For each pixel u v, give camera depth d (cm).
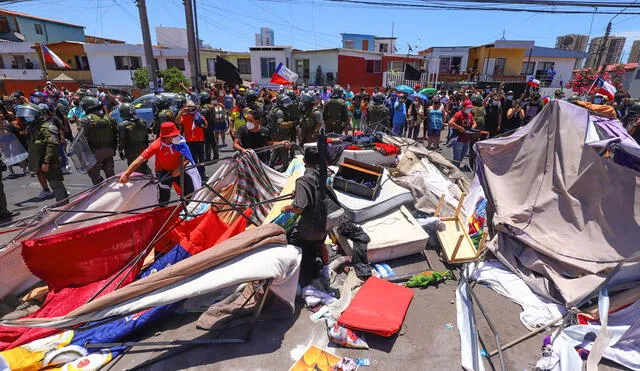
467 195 568
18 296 345
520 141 462
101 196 380
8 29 3425
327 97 1589
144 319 308
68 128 970
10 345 277
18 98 930
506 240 415
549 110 437
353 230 409
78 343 284
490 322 308
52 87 1703
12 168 768
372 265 411
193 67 1447
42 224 340
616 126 421
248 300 336
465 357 280
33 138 545
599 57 2855
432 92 1551
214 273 262
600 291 306
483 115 827
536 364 273
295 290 311
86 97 546
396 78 2467
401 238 423
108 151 564
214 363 276
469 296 346
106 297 232
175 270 252
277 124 686
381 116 1031
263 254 288
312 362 276
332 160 586
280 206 433
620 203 357
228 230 392
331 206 351
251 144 572
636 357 270
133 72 2827
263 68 2830
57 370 261
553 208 405
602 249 353
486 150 490
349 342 294
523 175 450
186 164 442
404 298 343
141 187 410
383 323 302
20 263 334
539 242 384
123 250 332
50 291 315
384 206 473
